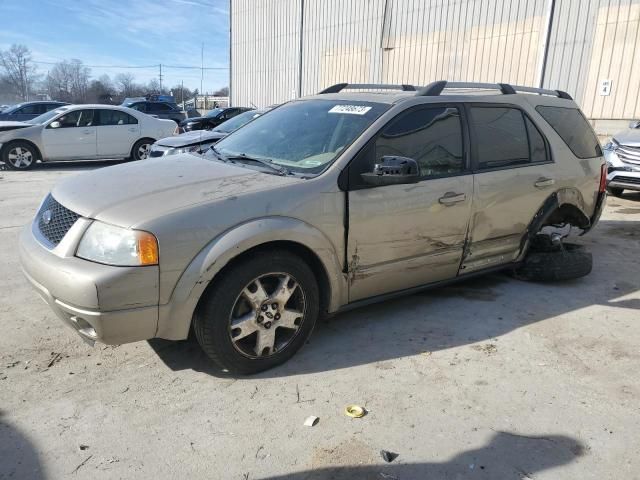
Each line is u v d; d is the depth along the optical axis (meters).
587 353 3.65
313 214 3.28
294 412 2.90
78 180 3.55
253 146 4.07
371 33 18.77
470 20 15.52
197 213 2.93
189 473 2.43
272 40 23.75
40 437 2.64
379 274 3.72
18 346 3.54
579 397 3.12
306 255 3.40
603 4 12.62
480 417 2.90
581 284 5.03
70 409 2.87
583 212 5.19
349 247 3.49
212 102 55.75
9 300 4.29
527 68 14.31
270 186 3.24
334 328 3.95
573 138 5.09
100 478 2.38
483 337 3.86
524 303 4.51
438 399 3.06
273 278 3.25
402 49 17.73
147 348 3.56
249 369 3.22
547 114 4.88
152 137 14.42
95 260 2.81
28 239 3.24
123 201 3.02
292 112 4.35
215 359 3.12
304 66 22.11
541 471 2.50
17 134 12.70
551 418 2.91
